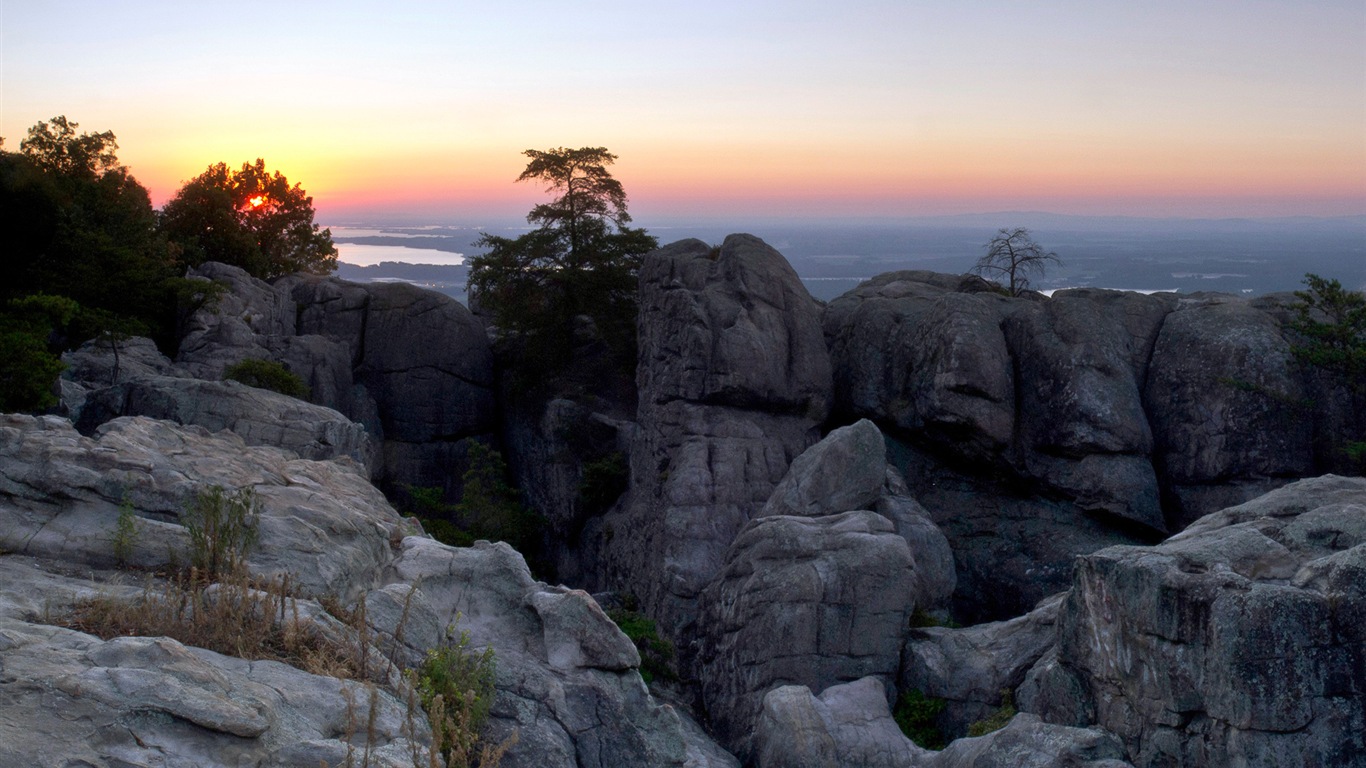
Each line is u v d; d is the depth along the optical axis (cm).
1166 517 3788
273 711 948
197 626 1088
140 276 4166
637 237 5238
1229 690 1695
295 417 3266
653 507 4031
